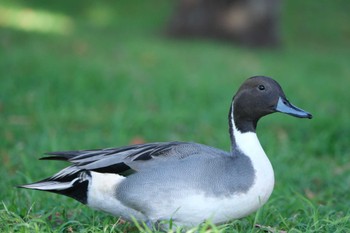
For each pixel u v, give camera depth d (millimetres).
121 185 6754
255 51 26375
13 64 17562
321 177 10695
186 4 27219
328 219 7531
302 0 35562
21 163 10430
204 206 6633
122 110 14469
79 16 30672
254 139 7059
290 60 24953
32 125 12961
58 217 7836
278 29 27953
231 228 7051
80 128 13117
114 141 12125
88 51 20516
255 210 6930
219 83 17812
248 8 27250
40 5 30922
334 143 12844
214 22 27312
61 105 14695
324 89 19062
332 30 32875
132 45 22188
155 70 18672
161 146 6980
